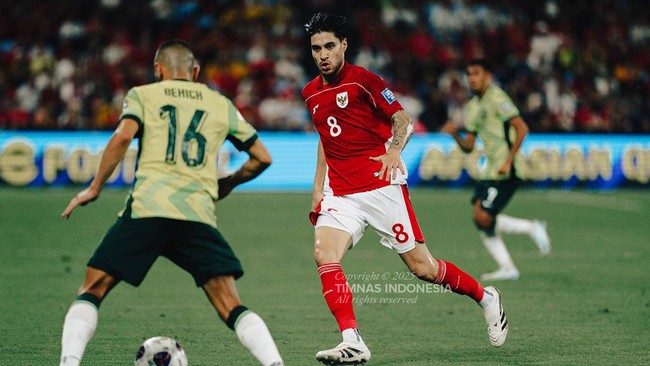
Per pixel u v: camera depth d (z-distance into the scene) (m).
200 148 17.08
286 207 59.09
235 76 79.44
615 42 90.88
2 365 20.02
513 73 83.19
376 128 20.77
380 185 20.66
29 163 64.25
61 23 83.19
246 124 17.84
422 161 69.56
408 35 86.69
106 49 79.31
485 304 21.67
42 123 66.12
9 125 64.50
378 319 26.52
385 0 89.25
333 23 20.27
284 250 41.81
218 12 87.44
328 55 20.23
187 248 16.73
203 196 16.94
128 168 65.69
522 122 33.81
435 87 81.00
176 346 17.48
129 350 21.81
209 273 16.67
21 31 83.62
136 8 85.25
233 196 65.12
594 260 40.03
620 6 94.31
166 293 30.75
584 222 53.78
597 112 82.62
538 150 71.25
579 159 72.06
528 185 71.12
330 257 20.19
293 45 85.00
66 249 40.94
